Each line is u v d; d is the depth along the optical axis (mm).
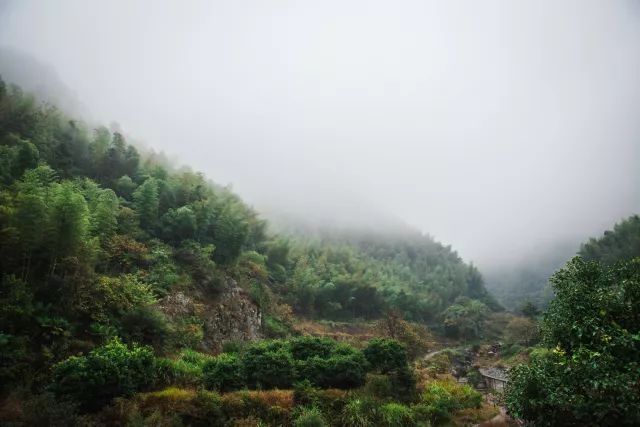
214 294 33281
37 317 17500
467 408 21938
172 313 27766
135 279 25703
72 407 12500
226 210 45875
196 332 27422
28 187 22875
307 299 58719
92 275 22609
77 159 40406
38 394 14273
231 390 17422
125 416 13289
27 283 18984
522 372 11648
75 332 18938
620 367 9570
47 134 38562
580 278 12531
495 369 46188
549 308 13062
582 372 9789
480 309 85875
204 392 15414
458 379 36812
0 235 18766
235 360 19094
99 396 13914
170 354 22984
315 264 72938
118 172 42406
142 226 35281
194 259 34219
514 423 19578
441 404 20641
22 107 38250
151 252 31656
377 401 18688
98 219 27906
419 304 79312
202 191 46438
